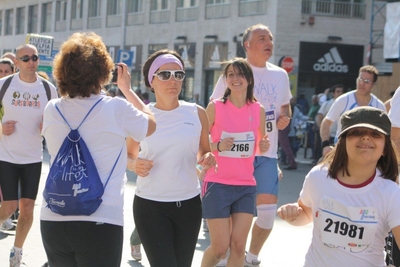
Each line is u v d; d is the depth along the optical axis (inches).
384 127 165.8
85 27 1973.4
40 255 333.7
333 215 167.3
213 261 257.3
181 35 1594.5
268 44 308.7
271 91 310.0
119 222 177.5
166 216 227.1
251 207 260.4
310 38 1338.6
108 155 177.3
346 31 1359.5
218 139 268.5
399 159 182.5
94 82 178.9
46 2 2181.3
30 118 304.2
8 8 2416.3
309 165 912.3
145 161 221.5
